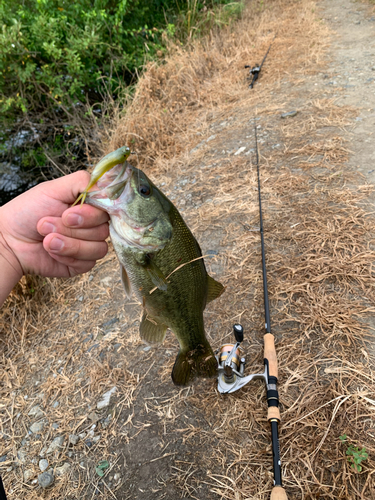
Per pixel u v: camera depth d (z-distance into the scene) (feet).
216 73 8.36
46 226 1.62
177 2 10.48
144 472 2.36
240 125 6.09
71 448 2.65
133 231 1.79
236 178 4.81
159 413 2.65
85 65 8.44
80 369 3.20
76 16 8.21
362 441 2.08
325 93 6.24
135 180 1.76
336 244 3.33
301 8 11.73
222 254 3.73
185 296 2.02
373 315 2.71
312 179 4.27
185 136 6.42
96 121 7.45
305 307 2.92
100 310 3.74
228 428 2.41
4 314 3.72
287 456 2.15
